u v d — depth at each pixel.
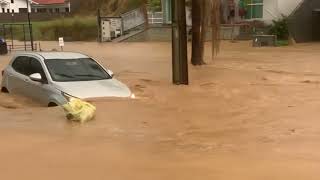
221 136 15.70
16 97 22.33
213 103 22.25
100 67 22.50
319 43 72.69
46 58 21.56
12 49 73.81
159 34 89.69
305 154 13.34
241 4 84.19
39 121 17.81
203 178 11.17
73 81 20.64
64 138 15.41
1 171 11.86
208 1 40.16
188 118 18.78
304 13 75.75
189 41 74.19
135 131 16.50
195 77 32.16
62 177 11.34
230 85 28.11
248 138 15.45
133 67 40.50
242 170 11.82
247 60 45.16
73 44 89.31
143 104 21.34
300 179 11.07
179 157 13.14
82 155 13.38
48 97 20.08
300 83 28.80
